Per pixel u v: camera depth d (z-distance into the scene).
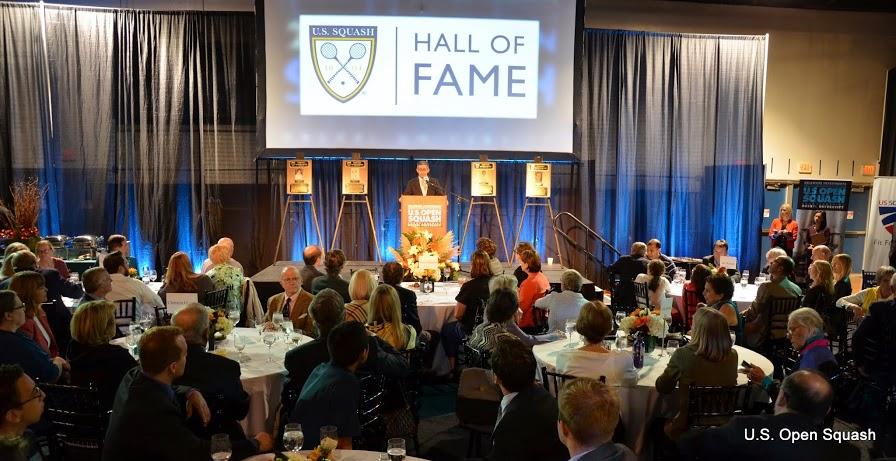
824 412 2.32
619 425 3.47
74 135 8.59
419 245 6.56
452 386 5.64
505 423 2.46
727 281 4.63
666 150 9.62
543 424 2.42
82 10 8.48
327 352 3.32
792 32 10.20
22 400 2.18
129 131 8.74
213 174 8.91
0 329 3.31
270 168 9.16
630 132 9.50
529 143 8.98
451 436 4.45
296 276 4.86
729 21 10.07
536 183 9.00
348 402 2.73
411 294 5.03
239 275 5.55
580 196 9.60
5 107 8.46
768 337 5.36
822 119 10.41
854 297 5.77
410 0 8.70
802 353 3.72
